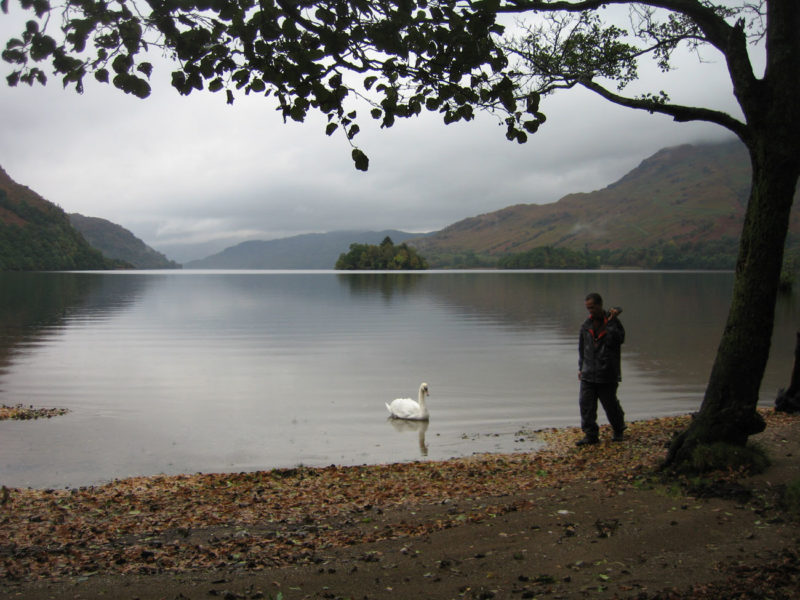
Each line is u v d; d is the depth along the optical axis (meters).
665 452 9.70
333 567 6.00
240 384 19.73
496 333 33.25
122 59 5.29
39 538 7.23
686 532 6.17
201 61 5.61
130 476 10.80
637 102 8.15
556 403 16.75
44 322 39.66
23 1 5.00
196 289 85.12
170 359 24.75
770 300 7.85
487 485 9.08
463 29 5.46
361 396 17.98
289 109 5.85
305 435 13.72
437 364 23.27
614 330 11.25
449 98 5.92
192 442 13.09
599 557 5.75
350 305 54.28
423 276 153.00
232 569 6.08
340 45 5.51
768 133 7.48
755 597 4.66
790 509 6.46
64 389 18.89
